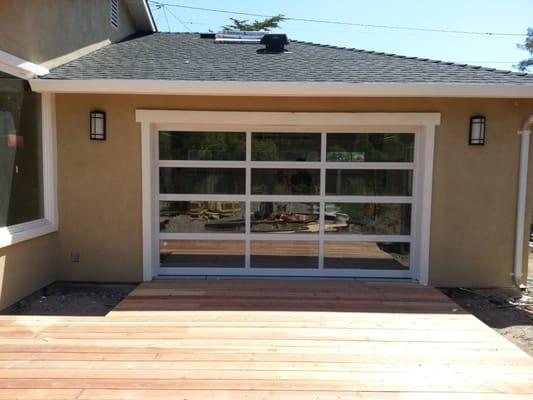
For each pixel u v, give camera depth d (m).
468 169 6.14
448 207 6.20
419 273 6.30
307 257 6.57
